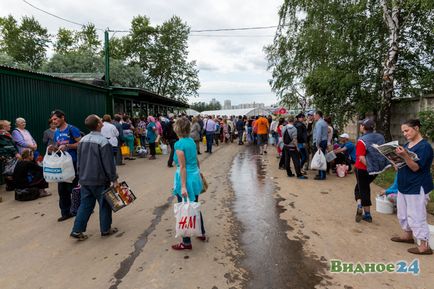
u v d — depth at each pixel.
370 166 5.06
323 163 8.66
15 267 3.89
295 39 19.38
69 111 11.88
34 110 9.64
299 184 8.33
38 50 44.72
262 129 14.98
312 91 13.88
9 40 43.19
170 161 11.09
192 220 4.16
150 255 4.18
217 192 7.52
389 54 11.26
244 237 4.76
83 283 3.52
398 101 12.35
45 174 5.26
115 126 11.33
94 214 5.85
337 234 4.85
